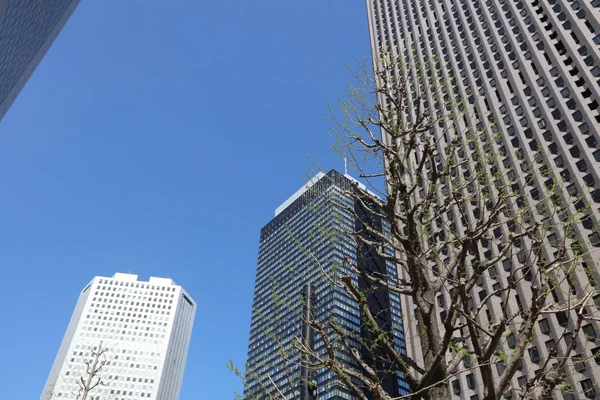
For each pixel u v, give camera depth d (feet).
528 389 23.22
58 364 495.82
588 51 172.14
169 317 566.77
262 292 354.95
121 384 495.00
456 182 35.12
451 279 27.43
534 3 206.49
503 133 177.06
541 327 129.08
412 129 37.11
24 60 175.22
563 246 27.48
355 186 36.35
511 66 196.75
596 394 109.09
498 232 144.46
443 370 25.41
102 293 565.12
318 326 27.66
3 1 120.67
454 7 241.76
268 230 419.95
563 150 156.15
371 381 25.32
